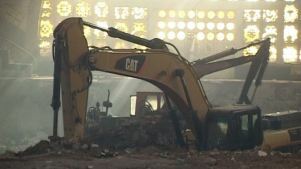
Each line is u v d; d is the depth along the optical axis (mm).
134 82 45812
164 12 54844
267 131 21656
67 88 17906
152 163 16250
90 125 23188
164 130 22328
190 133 20812
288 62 54469
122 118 23812
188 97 20312
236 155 18078
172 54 20188
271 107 45344
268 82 45969
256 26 54531
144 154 18578
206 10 54469
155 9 54719
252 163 16531
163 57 19906
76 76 17812
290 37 54469
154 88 45750
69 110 17953
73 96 17750
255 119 20625
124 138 21844
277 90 45875
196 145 20625
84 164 15602
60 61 17906
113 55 18594
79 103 17812
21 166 15008
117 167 15320
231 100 46156
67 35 17750
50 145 18078
